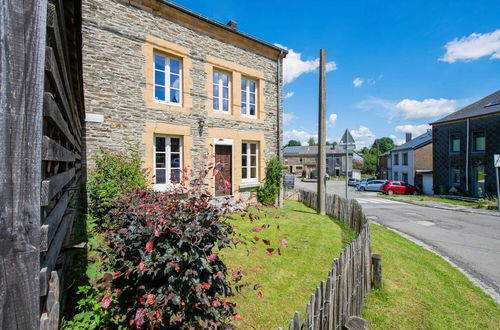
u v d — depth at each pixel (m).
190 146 8.19
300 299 3.65
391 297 3.92
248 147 10.21
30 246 0.99
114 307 2.42
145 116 7.23
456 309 3.63
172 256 1.98
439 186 20.91
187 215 2.17
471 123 18.52
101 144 6.48
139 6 7.11
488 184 17.08
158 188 7.44
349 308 3.19
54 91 1.76
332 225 8.25
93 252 3.71
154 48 7.43
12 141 0.96
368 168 52.94
